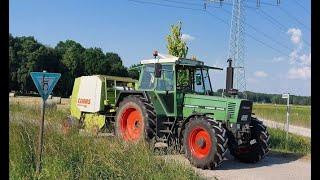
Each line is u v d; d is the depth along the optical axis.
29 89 65.69
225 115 11.43
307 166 11.66
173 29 21.64
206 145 10.86
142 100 12.50
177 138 12.11
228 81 11.77
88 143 9.19
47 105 24.36
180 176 8.05
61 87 70.25
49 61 69.25
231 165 11.52
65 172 7.79
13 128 9.30
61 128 10.62
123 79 15.88
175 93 12.27
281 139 15.98
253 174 10.28
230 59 11.80
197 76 12.88
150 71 13.04
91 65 72.50
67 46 73.69
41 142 8.14
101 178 7.82
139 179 7.81
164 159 9.05
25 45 68.12
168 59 12.58
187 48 21.84
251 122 12.05
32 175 7.71
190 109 12.16
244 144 11.66
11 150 8.32
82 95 15.84
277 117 39.25
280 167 11.41
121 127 12.98
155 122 12.23
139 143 10.12
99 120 14.79
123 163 8.41
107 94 15.18
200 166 10.80
